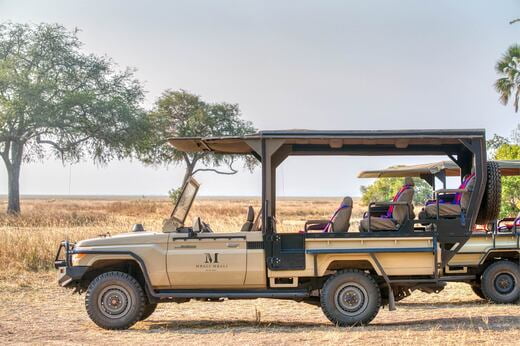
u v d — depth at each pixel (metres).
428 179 15.18
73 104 49.94
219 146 12.15
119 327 11.15
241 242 11.19
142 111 55.38
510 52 36.91
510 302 13.45
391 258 11.25
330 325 11.36
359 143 11.84
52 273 18.09
